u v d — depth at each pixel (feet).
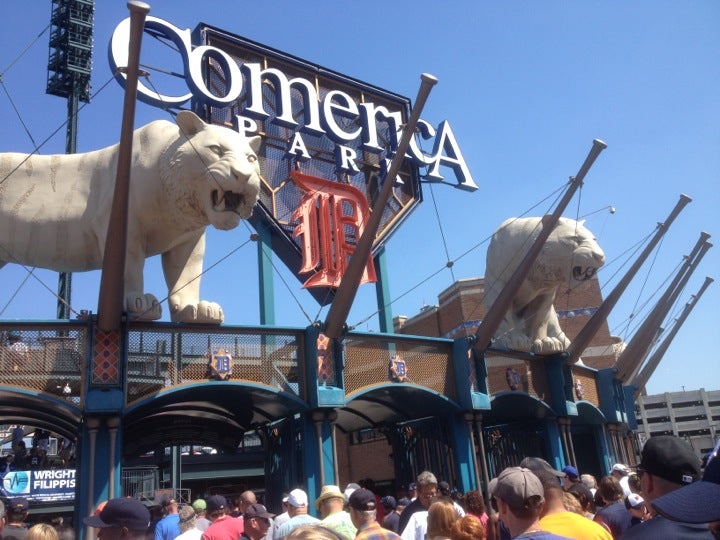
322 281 56.90
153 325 36.04
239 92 56.03
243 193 36.55
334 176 63.57
